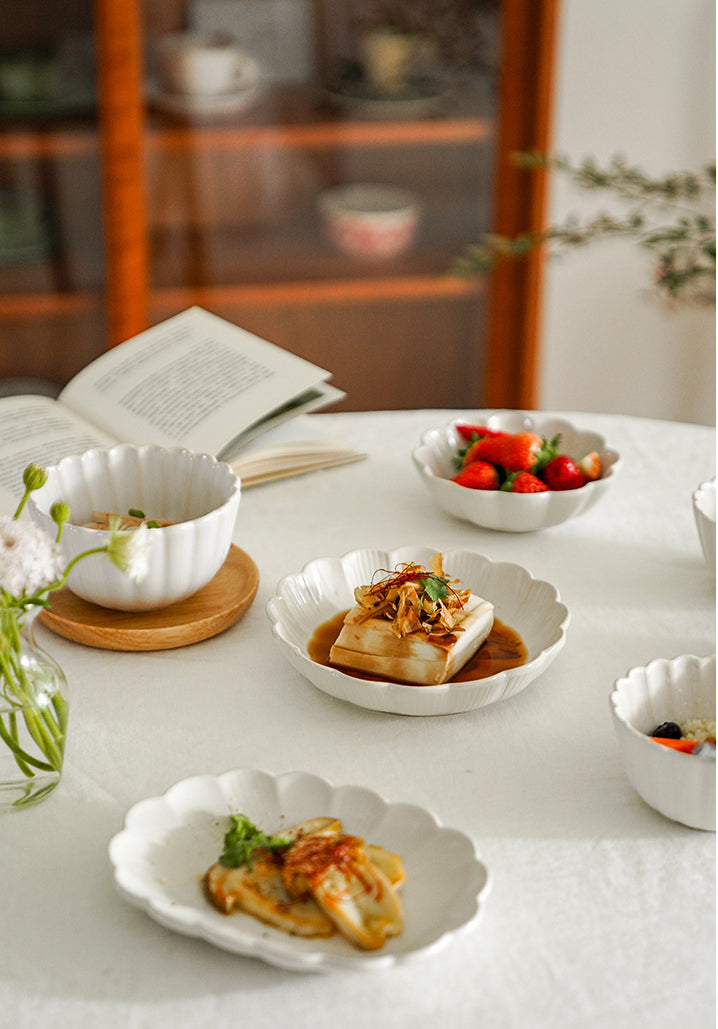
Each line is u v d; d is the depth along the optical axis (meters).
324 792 1.20
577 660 1.34
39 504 1.36
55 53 2.23
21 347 2.48
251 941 1.12
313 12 2.31
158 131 2.33
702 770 1.18
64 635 1.35
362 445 1.63
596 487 1.45
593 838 1.20
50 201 2.36
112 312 2.46
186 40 2.27
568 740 1.27
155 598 1.34
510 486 1.46
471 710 1.29
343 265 2.53
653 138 2.61
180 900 1.15
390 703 1.27
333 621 1.35
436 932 1.13
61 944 1.15
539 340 2.59
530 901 1.17
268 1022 1.12
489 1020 1.12
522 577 1.36
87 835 1.20
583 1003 1.12
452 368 2.65
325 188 2.46
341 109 2.39
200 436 1.53
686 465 1.59
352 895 1.14
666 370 2.83
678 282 1.95
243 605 1.37
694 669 1.25
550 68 2.33
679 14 2.49
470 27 2.33
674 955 1.14
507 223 2.49
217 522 1.33
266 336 2.57
